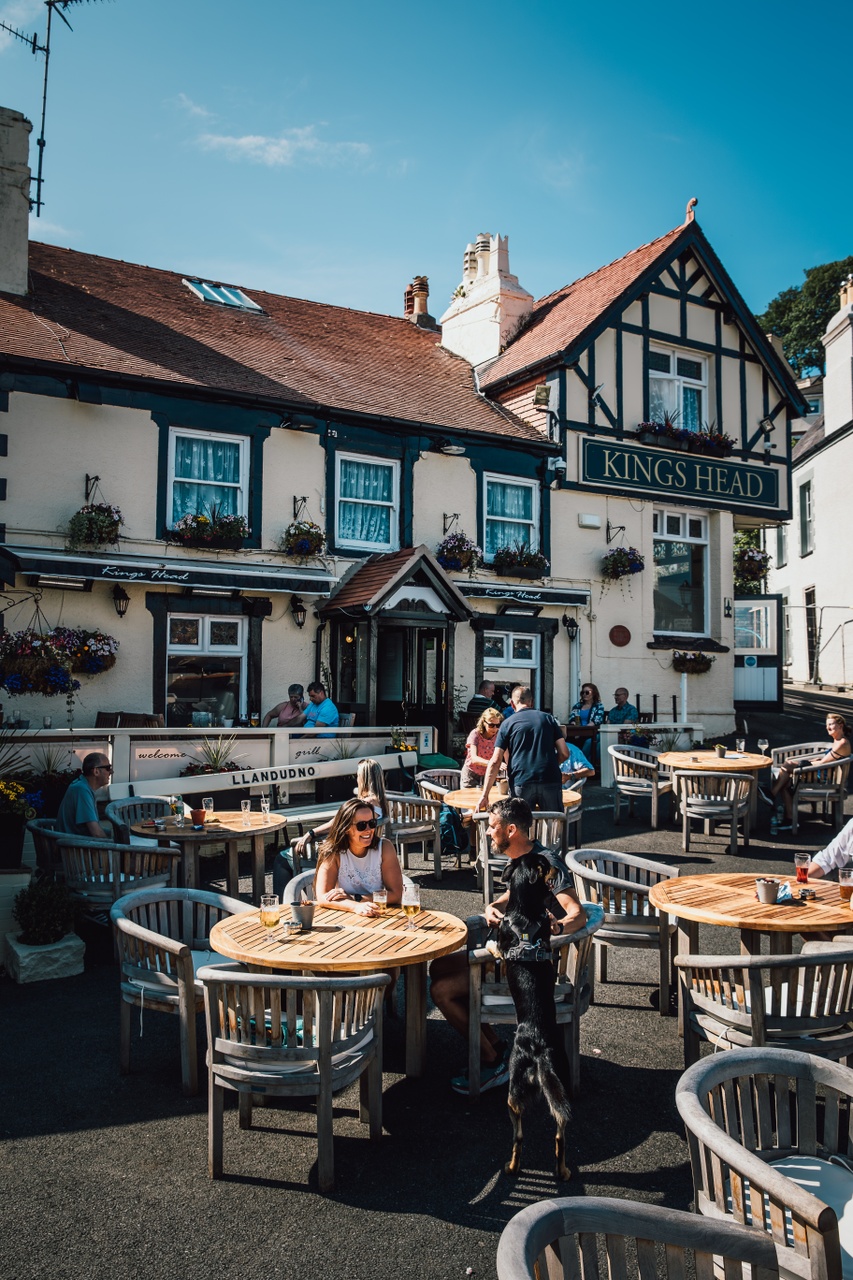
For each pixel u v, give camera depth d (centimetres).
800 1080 330
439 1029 584
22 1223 368
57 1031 571
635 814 1237
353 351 1738
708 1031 464
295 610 1392
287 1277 335
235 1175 404
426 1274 336
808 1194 243
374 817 560
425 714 1475
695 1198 302
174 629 1305
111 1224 367
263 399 1360
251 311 1711
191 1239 357
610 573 1692
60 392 1230
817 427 2748
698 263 1825
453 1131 444
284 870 756
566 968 484
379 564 1422
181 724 1304
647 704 1739
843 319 2366
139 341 1391
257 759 1133
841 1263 263
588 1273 236
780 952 502
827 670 2512
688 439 1778
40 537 1205
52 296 1433
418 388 1683
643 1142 431
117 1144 432
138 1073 512
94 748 1012
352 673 1382
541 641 1636
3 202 1362
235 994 405
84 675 1227
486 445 1595
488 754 1023
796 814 1108
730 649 1850
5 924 695
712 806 1016
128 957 510
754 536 2842
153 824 791
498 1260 210
